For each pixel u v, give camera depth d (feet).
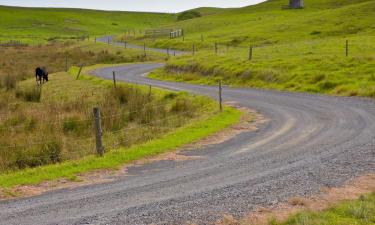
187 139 53.88
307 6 371.15
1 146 50.29
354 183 34.06
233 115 70.95
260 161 42.45
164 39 276.62
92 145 53.36
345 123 59.62
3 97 94.43
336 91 88.79
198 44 233.55
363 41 147.23
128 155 46.09
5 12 554.46
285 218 27.61
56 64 190.39
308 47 146.20
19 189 35.68
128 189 34.96
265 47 169.27
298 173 37.55
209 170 39.96
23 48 252.42
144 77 140.77
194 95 94.73
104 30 484.33
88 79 131.75
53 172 40.55
